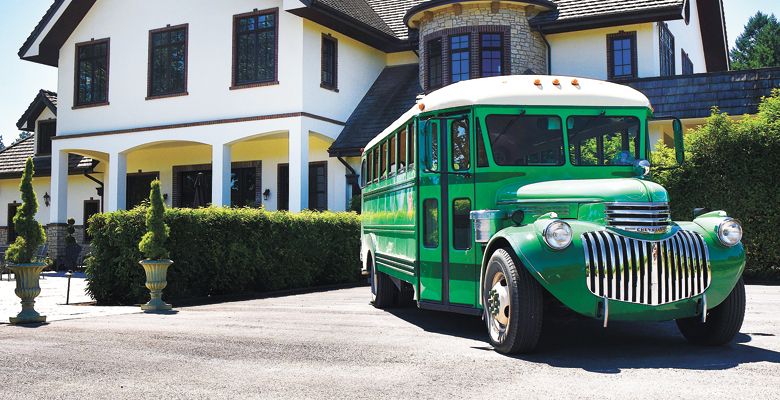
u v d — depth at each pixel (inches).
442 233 312.2
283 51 847.1
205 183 999.0
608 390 200.7
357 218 700.7
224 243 540.7
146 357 265.9
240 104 869.8
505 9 844.0
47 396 207.2
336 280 676.1
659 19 803.4
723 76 717.3
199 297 526.9
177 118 908.6
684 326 286.4
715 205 555.5
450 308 305.9
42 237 399.9
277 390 208.8
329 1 859.4
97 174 1093.8
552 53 876.0
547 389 203.3
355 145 851.4
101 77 970.1
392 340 299.1
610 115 305.7
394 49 965.2
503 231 266.8
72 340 311.1
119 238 491.5
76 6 965.2
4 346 296.2
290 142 827.4
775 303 406.0
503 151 298.7
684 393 195.6
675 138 320.2
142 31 939.3
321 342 295.3
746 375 217.8
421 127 326.6
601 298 244.7
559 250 246.4
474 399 193.6
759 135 542.0
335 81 894.4
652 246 248.8
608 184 264.1
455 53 855.7
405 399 195.5
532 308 251.4
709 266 252.8
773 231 540.7
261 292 578.6
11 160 1174.3
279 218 593.0
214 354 270.1
